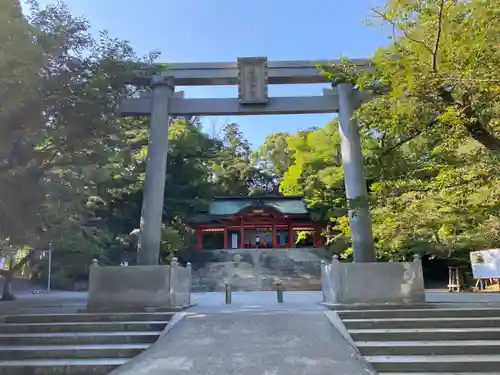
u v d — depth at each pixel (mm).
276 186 50625
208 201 32656
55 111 12484
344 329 8727
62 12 13062
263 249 30703
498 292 18391
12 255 20078
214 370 6402
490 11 6855
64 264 25953
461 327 9070
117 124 14055
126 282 11297
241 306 12250
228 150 47938
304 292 20875
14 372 7410
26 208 12539
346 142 13547
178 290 11758
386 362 7156
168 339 8125
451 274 22266
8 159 12344
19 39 9672
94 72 12828
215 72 14312
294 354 7109
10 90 9984
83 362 7625
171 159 31281
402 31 7941
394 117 8414
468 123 7617
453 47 7312
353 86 13914
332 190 23453
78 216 19562
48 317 9844
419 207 10453
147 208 13164
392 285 11359
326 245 31047
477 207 8930
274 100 14219
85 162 14133
